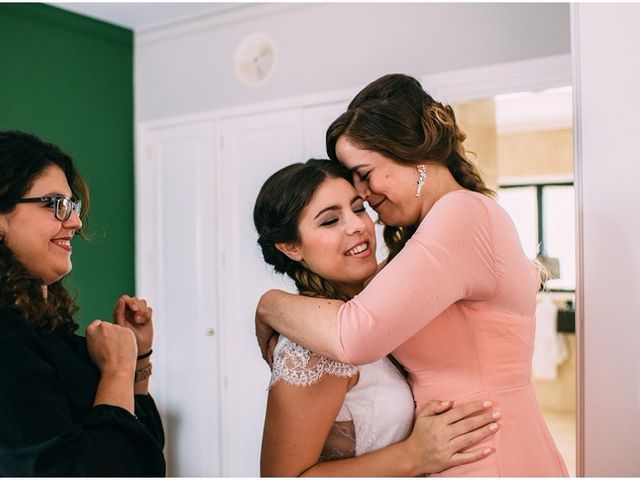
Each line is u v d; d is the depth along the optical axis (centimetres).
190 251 344
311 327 104
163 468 106
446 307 102
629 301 126
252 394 323
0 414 94
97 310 339
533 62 253
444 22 273
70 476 92
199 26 339
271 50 319
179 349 345
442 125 117
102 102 345
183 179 346
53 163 112
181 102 347
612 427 127
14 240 106
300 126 310
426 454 106
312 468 108
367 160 115
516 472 108
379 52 289
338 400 109
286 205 117
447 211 105
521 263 112
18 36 306
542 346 471
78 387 107
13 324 100
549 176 525
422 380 114
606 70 128
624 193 126
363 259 117
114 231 349
